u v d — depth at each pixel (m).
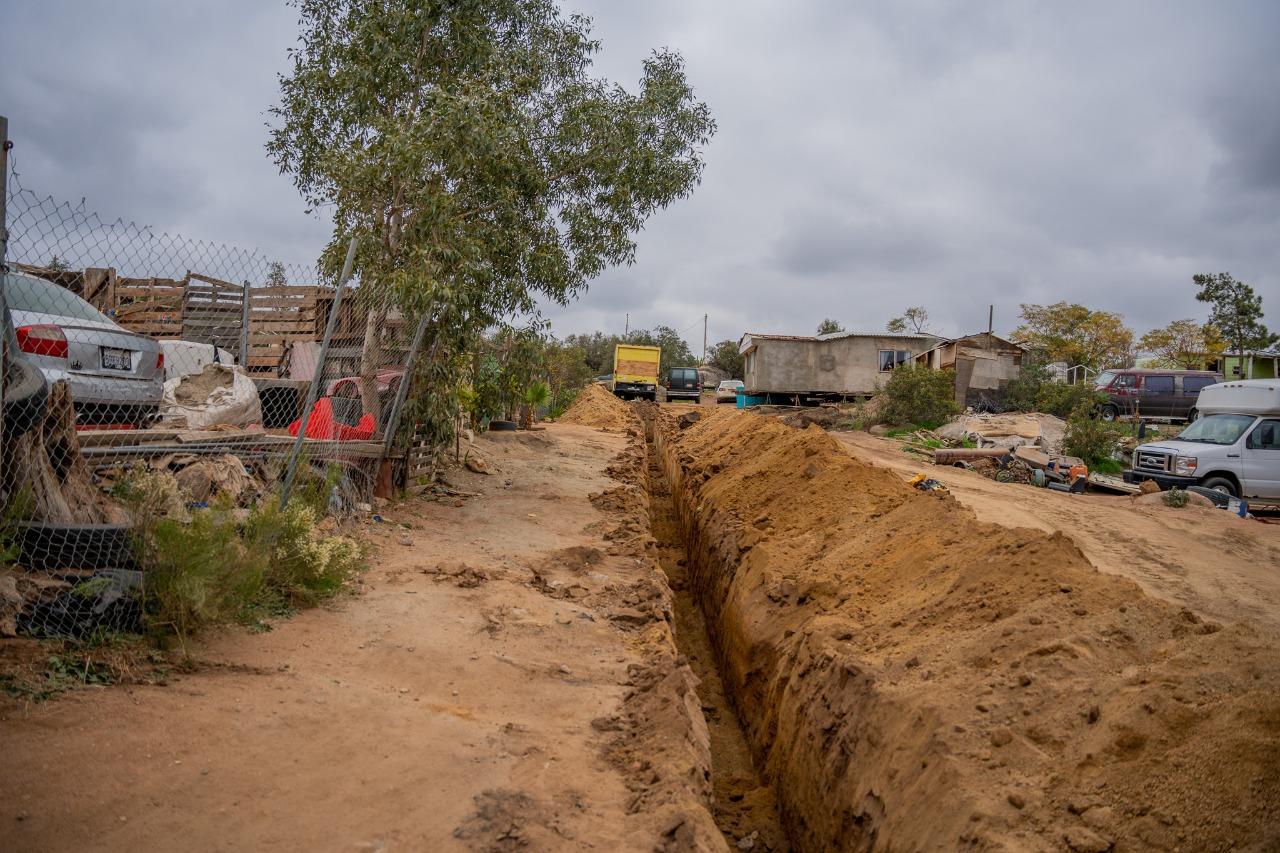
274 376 12.67
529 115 12.47
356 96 11.83
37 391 5.40
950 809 4.00
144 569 5.23
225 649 5.27
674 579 13.65
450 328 10.88
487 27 12.44
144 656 4.86
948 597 6.41
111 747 3.89
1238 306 42.34
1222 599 9.97
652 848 3.65
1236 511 16.94
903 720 4.93
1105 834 3.44
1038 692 4.50
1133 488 19.70
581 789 4.15
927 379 31.05
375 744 4.30
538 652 6.07
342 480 8.95
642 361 47.81
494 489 12.66
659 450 27.09
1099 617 5.07
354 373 11.98
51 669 4.46
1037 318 52.12
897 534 8.52
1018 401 33.75
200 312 12.59
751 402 45.03
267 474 8.05
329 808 3.68
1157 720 3.80
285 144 12.84
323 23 12.45
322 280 11.86
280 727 4.34
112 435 7.00
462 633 6.22
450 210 10.75
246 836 3.40
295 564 6.39
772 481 12.52
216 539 5.54
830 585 7.97
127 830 3.33
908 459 22.77
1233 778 3.34
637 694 5.50
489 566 8.16
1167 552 12.45
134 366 7.75
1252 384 19.11
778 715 7.01
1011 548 6.50
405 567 7.73
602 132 13.45
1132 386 31.28
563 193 14.02
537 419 30.72
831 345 42.91
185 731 4.14
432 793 3.91
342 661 5.40
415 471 11.69
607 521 10.93
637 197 14.17
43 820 3.31
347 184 11.29
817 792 5.62
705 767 4.64
